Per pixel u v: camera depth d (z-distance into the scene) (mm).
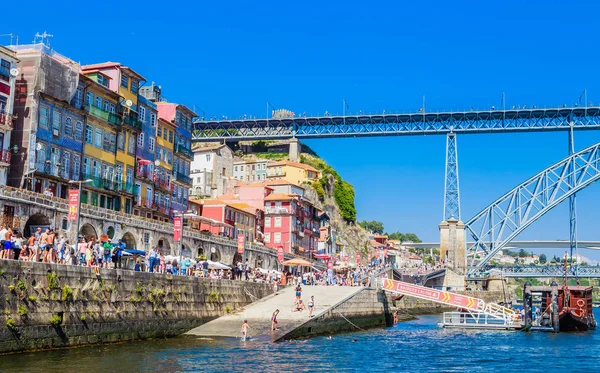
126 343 43500
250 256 89312
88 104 65000
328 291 68312
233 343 47812
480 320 80188
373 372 39125
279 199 116812
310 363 40938
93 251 44375
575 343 58875
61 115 61625
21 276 35469
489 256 131250
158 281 47844
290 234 115312
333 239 145125
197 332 51156
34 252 39406
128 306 44250
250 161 165000
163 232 70000
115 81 71438
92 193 66000
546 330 70500
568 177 125625
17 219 51094
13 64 56562
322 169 176125
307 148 188500
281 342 50594
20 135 57812
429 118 126438
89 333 40406
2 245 36906
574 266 140125
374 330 67562
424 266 133750
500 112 122438
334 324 61625
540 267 143625
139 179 75188
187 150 89500
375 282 76688
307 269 106250
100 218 60281
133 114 73688
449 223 128875
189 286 51906
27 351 35719
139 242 65875
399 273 114500
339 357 44562
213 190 139000
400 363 43438
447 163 127375
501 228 131000
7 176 57219
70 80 62219
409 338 59938
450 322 77875
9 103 55875
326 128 133875
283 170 160375
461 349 52406
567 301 73875
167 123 83750
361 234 181500
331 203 170375
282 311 58844
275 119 135500
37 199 53281
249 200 118375
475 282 146750
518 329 71625
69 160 62531
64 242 42562
